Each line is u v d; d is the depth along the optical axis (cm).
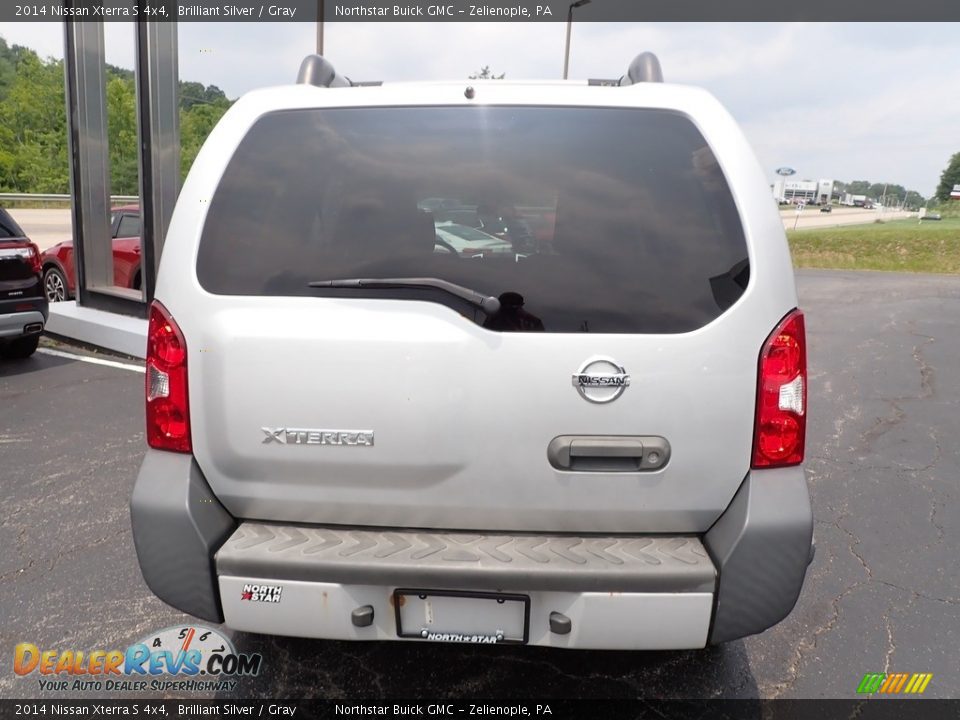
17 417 527
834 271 2291
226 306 183
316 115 202
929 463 472
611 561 177
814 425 555
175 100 732
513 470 180
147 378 193
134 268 849
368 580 177
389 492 185
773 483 181
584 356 175
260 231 190
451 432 179
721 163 189
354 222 190
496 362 176
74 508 377
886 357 826
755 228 183
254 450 185
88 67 803
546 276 181
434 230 190
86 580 308
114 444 472
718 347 176
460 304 179
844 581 320
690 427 178
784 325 180
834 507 401
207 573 183
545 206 191
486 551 180
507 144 197
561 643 179
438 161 196
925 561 339
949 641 276
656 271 181
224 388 183
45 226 2258
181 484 186
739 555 176
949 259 2712
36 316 652
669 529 187
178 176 746
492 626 181
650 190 190
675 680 250
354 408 180
